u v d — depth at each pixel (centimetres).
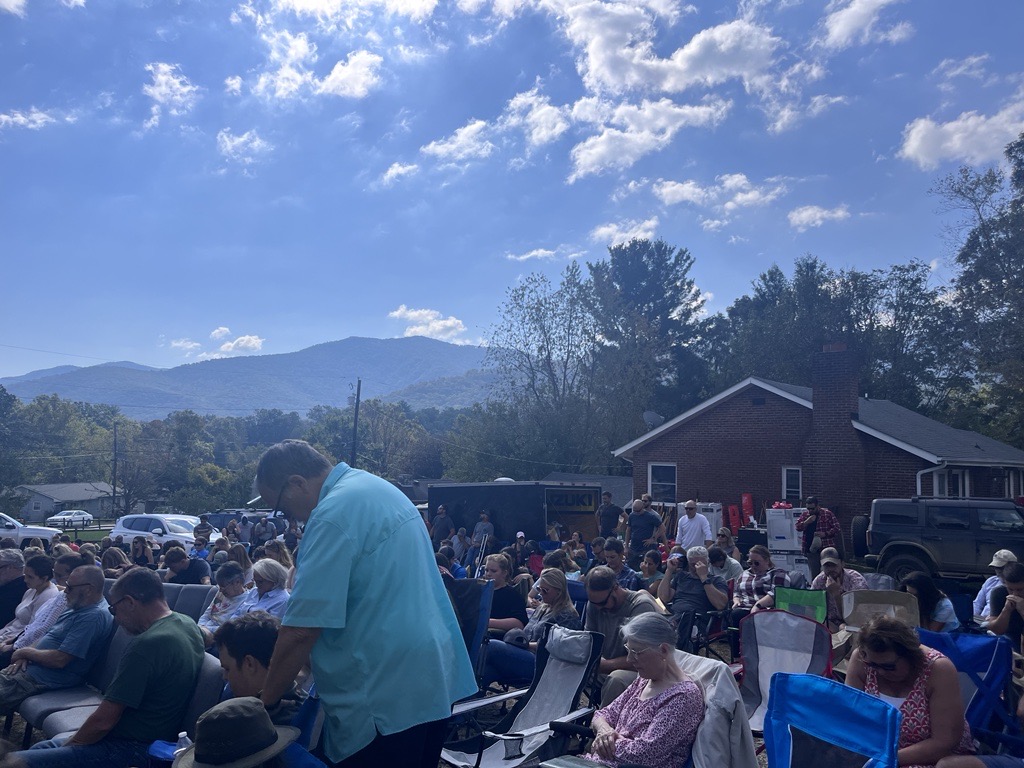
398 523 312
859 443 2381
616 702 470
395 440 6625
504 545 1986
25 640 686
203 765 265
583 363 4341
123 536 2947
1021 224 3678
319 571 290
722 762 408
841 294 5400
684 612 777
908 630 411
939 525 1711
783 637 607
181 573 1045
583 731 471
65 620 621
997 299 3784
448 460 4484
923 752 397
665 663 438
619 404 4231
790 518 1817
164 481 7294
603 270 4506
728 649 1005
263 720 273
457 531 2075
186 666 453
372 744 294
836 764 356
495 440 4238
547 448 4159
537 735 497
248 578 948
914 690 410
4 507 5878
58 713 559
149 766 418
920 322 5225
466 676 327
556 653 562
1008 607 695
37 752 416
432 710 297
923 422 2834
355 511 303
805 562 1664
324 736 312
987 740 454
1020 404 4066
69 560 777
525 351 4338
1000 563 787
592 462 4197
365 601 296
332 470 328
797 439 2561
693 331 5950
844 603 769
